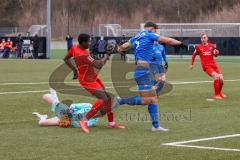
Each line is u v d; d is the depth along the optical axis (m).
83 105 32.62
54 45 191.75
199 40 134.75
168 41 32.22
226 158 24.34
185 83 66.19
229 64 112.81
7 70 90.31
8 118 36.56
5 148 26.36
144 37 32.47
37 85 62.19
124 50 32.72
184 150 26.08
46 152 25.42
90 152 25.52
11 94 51.97
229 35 142.25
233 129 32.44
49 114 38.53
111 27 163.12
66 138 29.09
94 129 32.28
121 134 30.56
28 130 31.75
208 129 32.38
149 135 30.23
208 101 47.09
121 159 24.11
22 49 139.50
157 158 24.33
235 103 45.84
